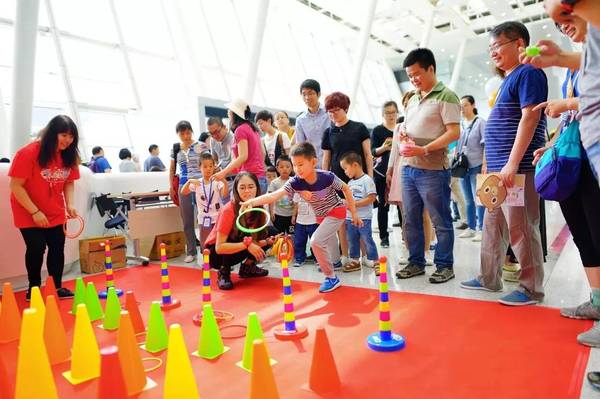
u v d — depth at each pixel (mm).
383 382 1640
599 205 1850
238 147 3953
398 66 20422
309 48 15938
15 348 2287
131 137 10031
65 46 8859
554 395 1473
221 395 1613
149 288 3500
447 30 17172
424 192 3100
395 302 2648
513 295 2484
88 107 9016
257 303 2855
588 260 2109
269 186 4492
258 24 8266
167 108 10062
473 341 1979
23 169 3041
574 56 1651
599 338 1832
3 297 2486
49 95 8477
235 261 3443
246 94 8523
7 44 7848
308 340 2119
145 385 1723
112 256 4426
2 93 7543
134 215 4570
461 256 3975
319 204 3059
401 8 13773
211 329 1997
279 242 2994
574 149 1850
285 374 1749
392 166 3914
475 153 4816
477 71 20078
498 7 14156
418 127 3117
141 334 2375
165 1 10781
